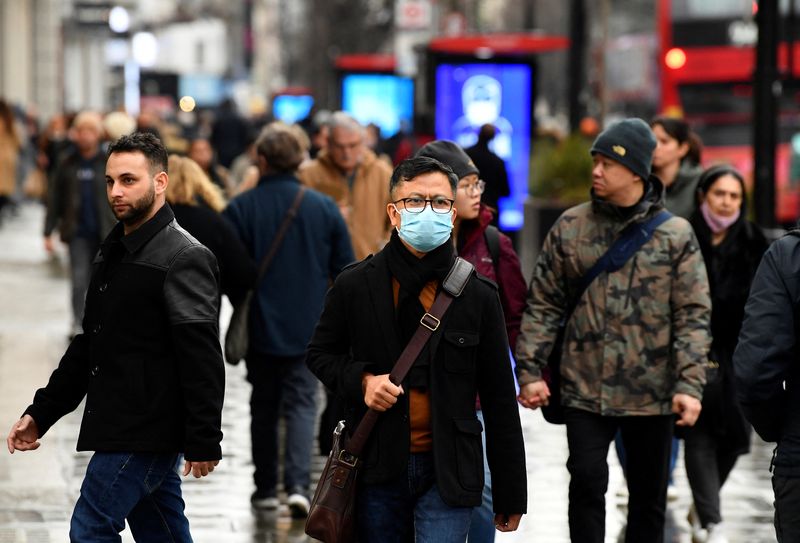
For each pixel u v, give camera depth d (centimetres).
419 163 1199
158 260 1275
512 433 1234
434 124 4791
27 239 5947
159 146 1295
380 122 7319
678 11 5906
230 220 1966
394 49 11225
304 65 16500
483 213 1592
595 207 1538
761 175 2920
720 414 1781
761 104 2914
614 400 1511
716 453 1833
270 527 1841
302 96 10262
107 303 1274
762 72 2909
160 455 1277
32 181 6938
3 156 6056
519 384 1538
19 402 2588
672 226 1530
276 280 1953
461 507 1203
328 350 1240
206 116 8531
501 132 4762
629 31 6712
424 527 1202
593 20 7544
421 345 1195
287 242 1958
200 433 1260
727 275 1783
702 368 1493
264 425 1955
